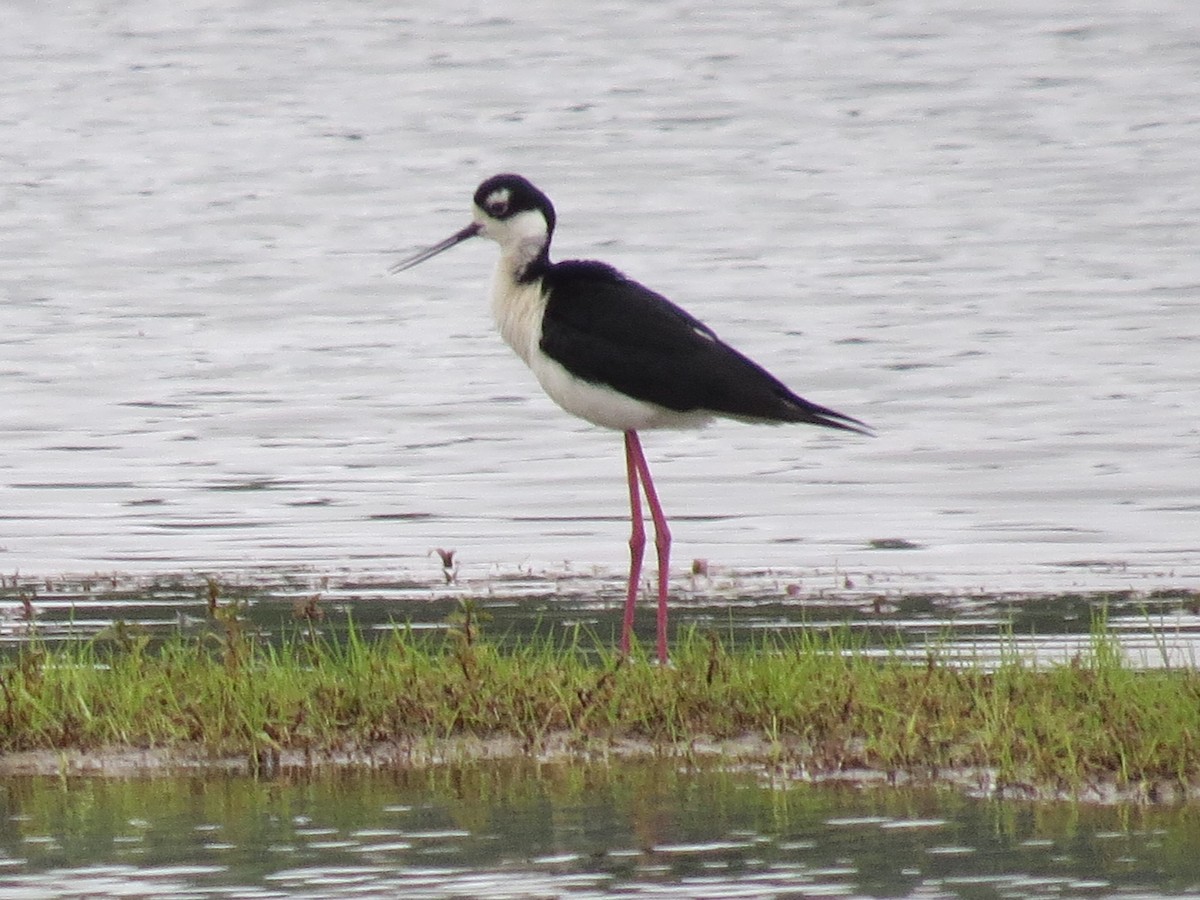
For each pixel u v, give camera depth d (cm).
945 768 922
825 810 874
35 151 3644
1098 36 4609
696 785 914
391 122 3888
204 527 1566
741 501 1656
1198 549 1462
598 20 4881
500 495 1683
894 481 1727
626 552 1474
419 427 1966
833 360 2248
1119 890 764
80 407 2055
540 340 1130
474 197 1167
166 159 3575
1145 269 2708
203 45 4609
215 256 2880
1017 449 1844
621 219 3120
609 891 771
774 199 3244
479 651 1038
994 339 2336
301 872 797
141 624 1188
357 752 968
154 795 912
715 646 1039
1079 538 1506
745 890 770
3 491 1700
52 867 806
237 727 975
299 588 1355
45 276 2744
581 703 987
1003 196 3225
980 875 784
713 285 2666
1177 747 889
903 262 2792
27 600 1259
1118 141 3628
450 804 890
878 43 4591
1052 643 1166
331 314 2536
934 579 1372
